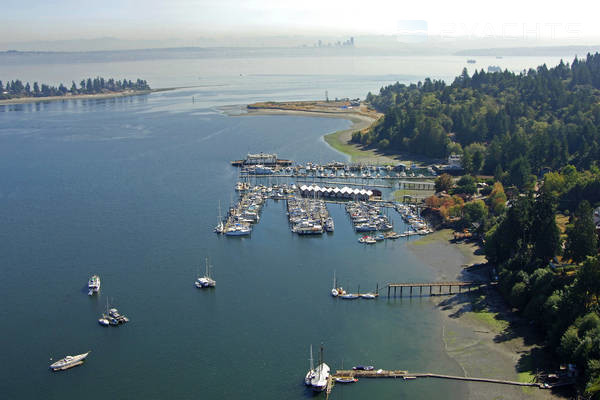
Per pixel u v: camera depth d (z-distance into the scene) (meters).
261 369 180.12
